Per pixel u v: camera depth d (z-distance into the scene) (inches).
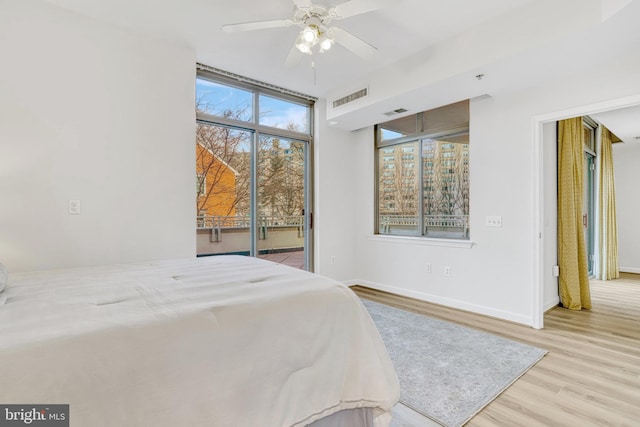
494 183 129.0
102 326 37.3
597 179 203.0
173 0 88.9
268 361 44.9
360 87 141.6
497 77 109.3
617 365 87.6
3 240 83.3
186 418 36.9
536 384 78.0
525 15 90.5
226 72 135.0
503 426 62.7
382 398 53.1
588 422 63.6
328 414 50.0
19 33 85.7
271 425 43.2
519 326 118.3
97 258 96.8
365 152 183.5
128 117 102.7
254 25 80.4
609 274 199.8
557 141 144.2
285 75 138.7
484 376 81.7
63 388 30.8
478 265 134.0
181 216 113.2
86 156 95.3
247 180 150.6
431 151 156.7
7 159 84.0
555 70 104.1
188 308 44.4
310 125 172.6
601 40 85.5
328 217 174.4
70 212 92.5
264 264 80.8
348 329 55.4
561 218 143.0
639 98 94.9
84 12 94.2
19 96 85.6
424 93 123.4
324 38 88.0
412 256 158.9
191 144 115.9
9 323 38.0
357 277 186.7
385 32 104.6
